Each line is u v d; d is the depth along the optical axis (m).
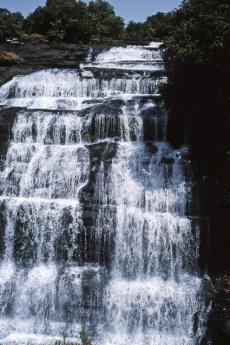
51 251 14.44
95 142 17.14
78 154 16.06
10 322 13.59
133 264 14.09
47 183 15.72
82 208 14.56
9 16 31.62
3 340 12.87
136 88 20.14
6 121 17.31
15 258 14.55
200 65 15.23
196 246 14.04
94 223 14.35
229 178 14.93
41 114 17.45
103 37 33.53
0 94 20.72
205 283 13.54
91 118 17.30
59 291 13.62
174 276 13.88
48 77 20.88
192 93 16.98
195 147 16.66
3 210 14.78
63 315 13.48
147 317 13.16
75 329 13.27
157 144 16.94
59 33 30.19
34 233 14.59
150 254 14.08
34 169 15.95
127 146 16.58
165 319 13.11
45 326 13.38
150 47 26.25
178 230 14.11
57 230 14.48
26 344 12.66
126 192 15.09
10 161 16.48
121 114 17.30
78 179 15.54
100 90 20.31
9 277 14.07
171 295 13.25
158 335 13.02
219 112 15.60
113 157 15.87
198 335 12.85
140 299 13.27
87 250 14.28
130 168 15.66
